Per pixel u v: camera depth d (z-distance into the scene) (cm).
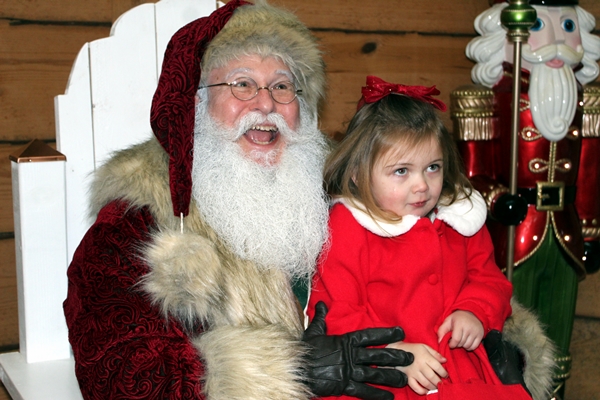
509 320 157
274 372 119
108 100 161
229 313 130
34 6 176
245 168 137
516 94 179
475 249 155
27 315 154
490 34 200
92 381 117
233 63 140
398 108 142
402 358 128
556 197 192
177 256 124
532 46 189
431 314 140
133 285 123
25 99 177
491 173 200
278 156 143
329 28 212
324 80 158
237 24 138
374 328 130
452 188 153
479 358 141
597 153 201
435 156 141
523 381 144
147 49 164
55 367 153
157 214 132
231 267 134
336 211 148
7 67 174
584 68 202
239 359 118
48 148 154
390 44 222
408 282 140
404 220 142
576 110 192
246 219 135
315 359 127
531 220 192
